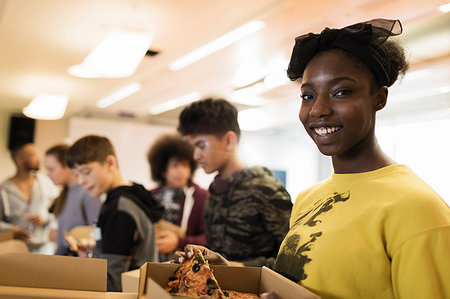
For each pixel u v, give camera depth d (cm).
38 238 376
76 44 327
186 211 273
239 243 145
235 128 163
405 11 239
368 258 72
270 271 81
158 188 303
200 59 359
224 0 242
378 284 71
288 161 792
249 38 304
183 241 232
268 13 257
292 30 284
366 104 79
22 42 327
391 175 79
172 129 738
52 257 79
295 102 500
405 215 69
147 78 430
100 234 163
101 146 179
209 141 160
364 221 74
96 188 179
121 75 302
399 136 580
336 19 259
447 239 66
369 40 78
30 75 430
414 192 71
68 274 79
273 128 752
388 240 71
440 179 530
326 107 79
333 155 83
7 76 437
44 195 399
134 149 707
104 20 276
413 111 544
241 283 85
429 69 351
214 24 280
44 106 500
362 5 237
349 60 79
